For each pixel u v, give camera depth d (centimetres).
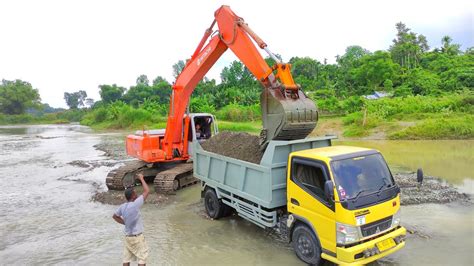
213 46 1009
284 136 748
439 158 1596
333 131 2812
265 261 649
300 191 607
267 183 668
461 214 861
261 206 708
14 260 706
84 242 789
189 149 1304
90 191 1274
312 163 589
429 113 2772
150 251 721
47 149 2731
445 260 628
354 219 530
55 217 980
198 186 1283
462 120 2372
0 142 3441
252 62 846
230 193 822
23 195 1241
